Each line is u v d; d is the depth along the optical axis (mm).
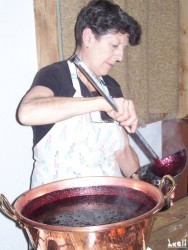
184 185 1914
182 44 1847
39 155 1121
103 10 1053
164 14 1718
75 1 1339
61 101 892
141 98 1688
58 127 1086
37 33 1356
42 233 608
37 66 1414
